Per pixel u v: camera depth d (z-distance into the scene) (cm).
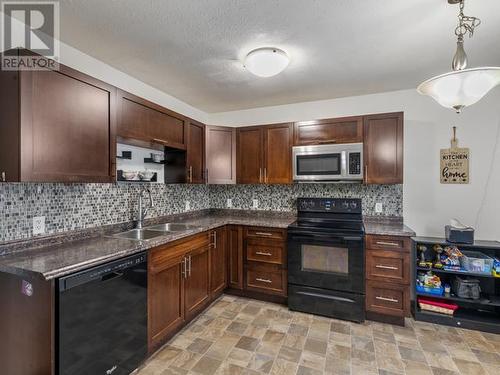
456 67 136
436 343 215
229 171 322
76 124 167
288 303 270
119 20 166
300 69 236
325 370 183
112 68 232
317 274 259
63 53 193
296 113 335
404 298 238
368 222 294
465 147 266
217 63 225
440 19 162
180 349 206
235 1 148
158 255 199
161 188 292
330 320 251
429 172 278
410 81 263
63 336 135
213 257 278
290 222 292
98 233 219
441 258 255
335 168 278
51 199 187
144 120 223
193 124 293
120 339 166
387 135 263
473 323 236
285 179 302
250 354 200
